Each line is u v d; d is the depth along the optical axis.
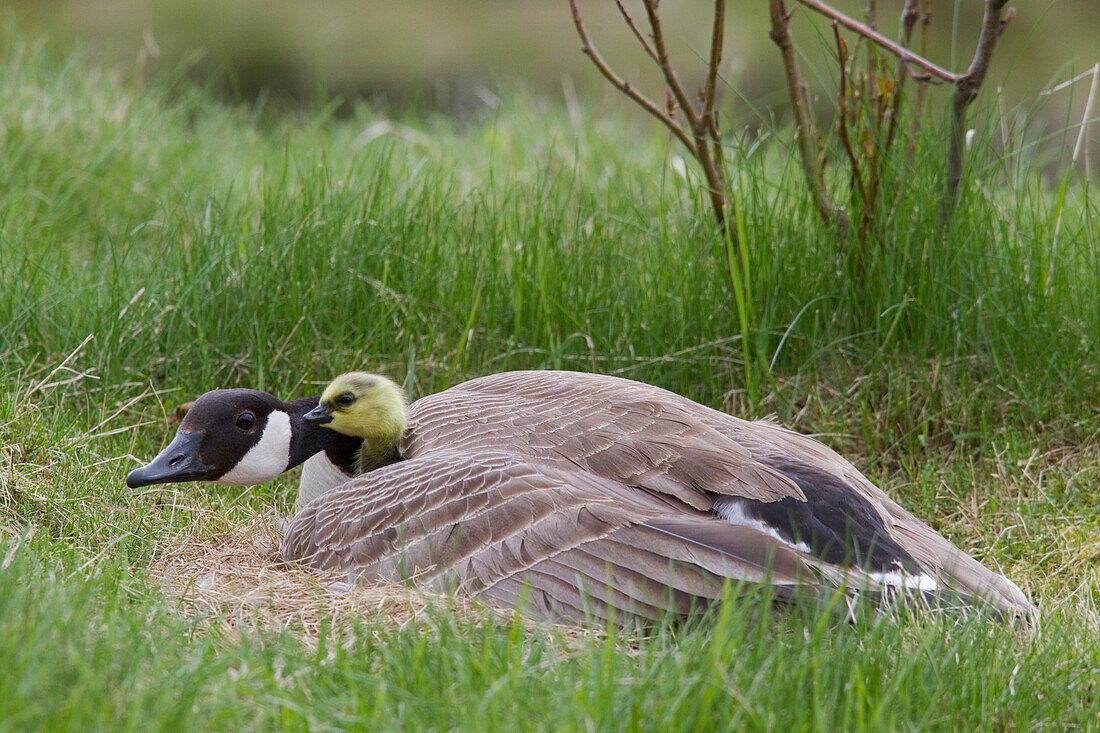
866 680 6.05
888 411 10.80
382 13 31.78
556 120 18.97
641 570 6.67
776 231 11.75
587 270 12.05
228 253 11.88
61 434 9.45
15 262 11.91
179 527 8.74
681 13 30.53
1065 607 7.94
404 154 16.69
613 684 5.59
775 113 22.38
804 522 7.09
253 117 19.81
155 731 5.03
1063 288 11.13
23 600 6.07
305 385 11.17
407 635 6.34
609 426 7.87
